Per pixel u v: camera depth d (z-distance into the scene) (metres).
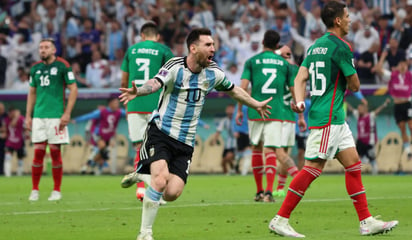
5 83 62.88
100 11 66.25
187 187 37.97
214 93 56.25
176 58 16.88
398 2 62.16
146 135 16.97
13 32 65.38
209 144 56.53
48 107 29.38
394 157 55.94
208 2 66.25
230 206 26.09
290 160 31.08
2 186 39.69
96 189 36.75
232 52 62.59
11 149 54.56
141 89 15.98
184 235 17.92
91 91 58.44
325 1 62.78
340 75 17.67
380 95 56.44
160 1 66.06
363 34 59.69
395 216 22.56
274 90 29.03
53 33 65.69
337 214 23.19
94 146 55.66
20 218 22.23
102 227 19.80
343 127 17.72
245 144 54.09
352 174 17.80
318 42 17.97
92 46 63.59
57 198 29.95
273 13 64.31
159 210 24.58
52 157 29.70
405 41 59.69
